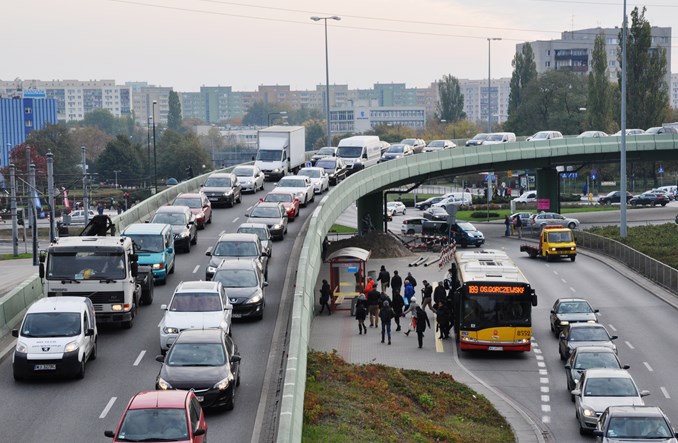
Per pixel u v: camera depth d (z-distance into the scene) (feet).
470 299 178.91
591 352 155.74
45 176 609.83
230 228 243.60
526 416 145.07
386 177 314.14
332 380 140.36
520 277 181.37
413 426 128.47
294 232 241.96
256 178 312.09
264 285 163.53
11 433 100.73
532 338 200.13
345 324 207.92
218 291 137.80
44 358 119.03
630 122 583.17
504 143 386.32
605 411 118.42
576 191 613.52
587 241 352.28
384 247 328.90
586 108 615.16
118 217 220.23
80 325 124.16
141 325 151.53
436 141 437.58
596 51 602.03
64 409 109.19
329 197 242.17
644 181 613.93
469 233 358.64
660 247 326.85
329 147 382.83
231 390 107.76
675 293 251.80
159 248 180.96
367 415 124.16
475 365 176.24
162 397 88.12
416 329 190.19
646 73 579.07
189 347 110.63
